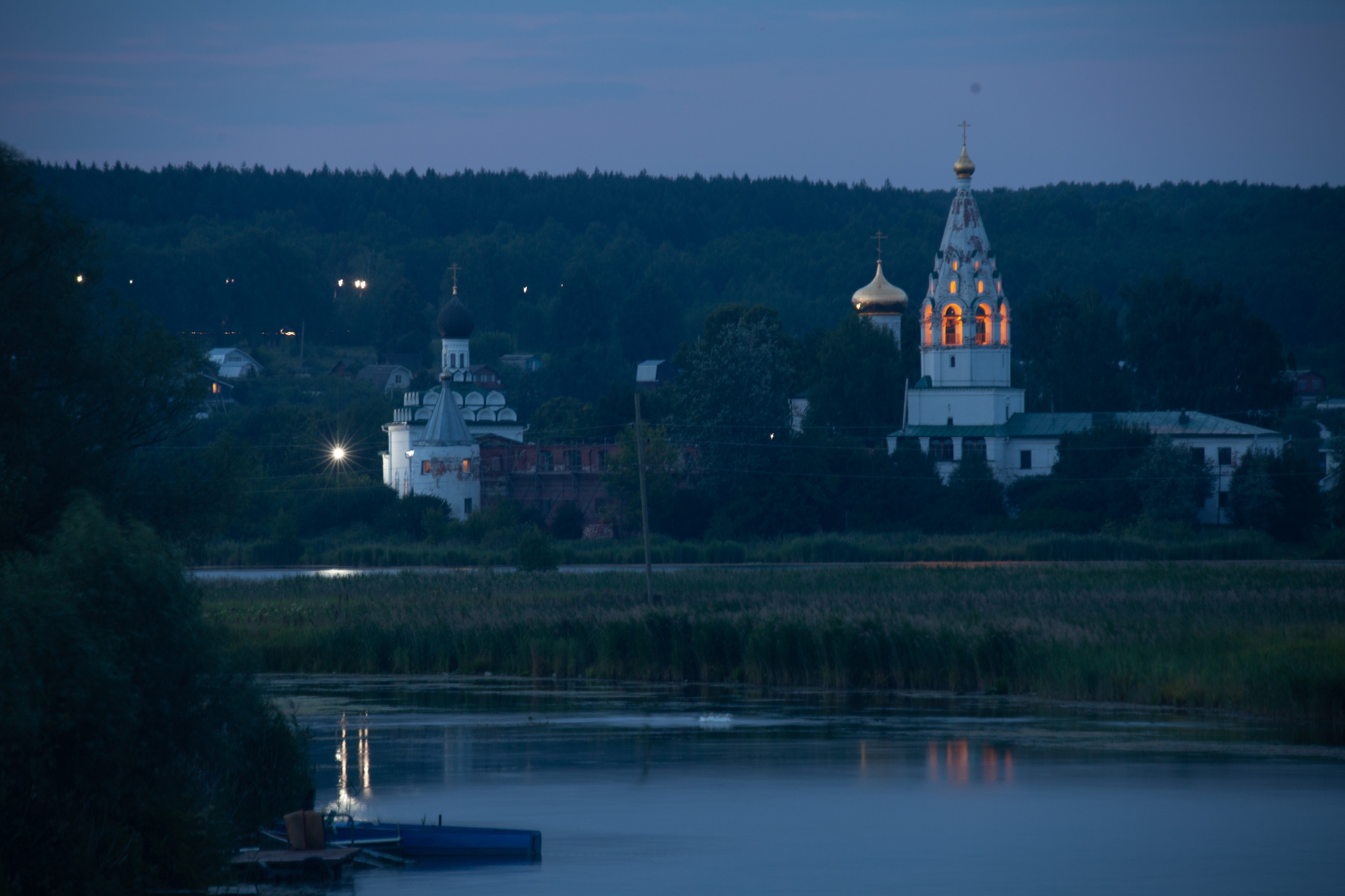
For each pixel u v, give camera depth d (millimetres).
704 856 104125
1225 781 130125
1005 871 99375
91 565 94625
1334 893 93812
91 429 135625
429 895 93062
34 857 80938
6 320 128000
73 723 86000
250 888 92312
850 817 116750
